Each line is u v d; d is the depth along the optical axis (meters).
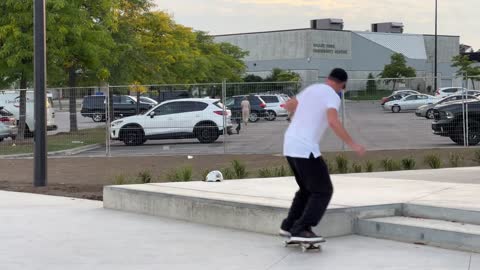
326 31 88.19
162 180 15.20
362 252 7.51
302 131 7.24
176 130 26.08
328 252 7.55
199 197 9.70
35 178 14.86
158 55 38.38
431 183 11.14
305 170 7.23
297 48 88.00
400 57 80.19
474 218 7.95
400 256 7.28
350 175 13.02
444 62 96.94
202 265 7.20
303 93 7.40
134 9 37.28
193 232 9.00
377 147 22.86
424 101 36.00
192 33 50.22
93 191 14.17
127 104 42.12
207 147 24.84
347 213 8.38
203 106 26.12
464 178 12.31
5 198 13.00
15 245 8.40
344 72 7.22
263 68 90.69
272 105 25.14
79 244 8.41
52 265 7.34
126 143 26.17
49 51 27.16
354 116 25.58
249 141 25.59
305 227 7.52
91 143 26.03
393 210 8.67
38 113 14.68
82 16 27.69
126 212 10.95
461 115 22.42
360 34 91.00
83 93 26.12
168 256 7.66
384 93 26.80
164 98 30.95
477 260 7.02
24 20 26.67
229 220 9.22
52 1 26.48
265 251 7.73
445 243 7.63
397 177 12.54
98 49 28.98
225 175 15.12
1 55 26.78
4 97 33.69
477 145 22.47
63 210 11.28
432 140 24.45
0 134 27.23
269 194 9.95
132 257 7.65
